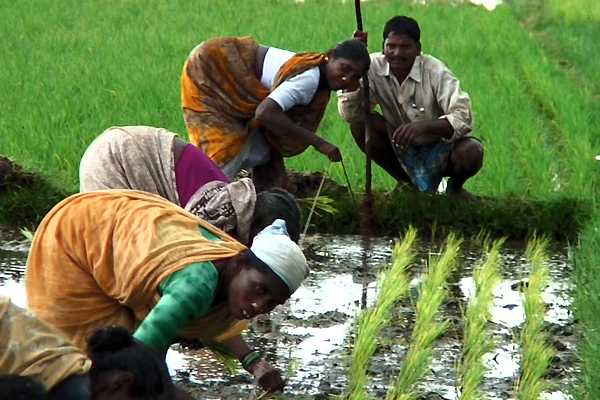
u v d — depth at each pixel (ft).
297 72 26.63
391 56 32.40
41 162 35.68
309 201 26.84
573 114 48.70
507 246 32.83
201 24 76.38
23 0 84.12
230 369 18.53
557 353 23.17
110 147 18.45
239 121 27.63
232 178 27.86
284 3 92.68
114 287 15.52
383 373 21.91
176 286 14.73
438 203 33.63
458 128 32.19
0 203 32.24
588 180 37.52
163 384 12.21
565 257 31.94
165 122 43.21
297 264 14.89
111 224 15.60
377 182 37.37
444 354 23.22
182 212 15.88
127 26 74.28
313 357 22.43
